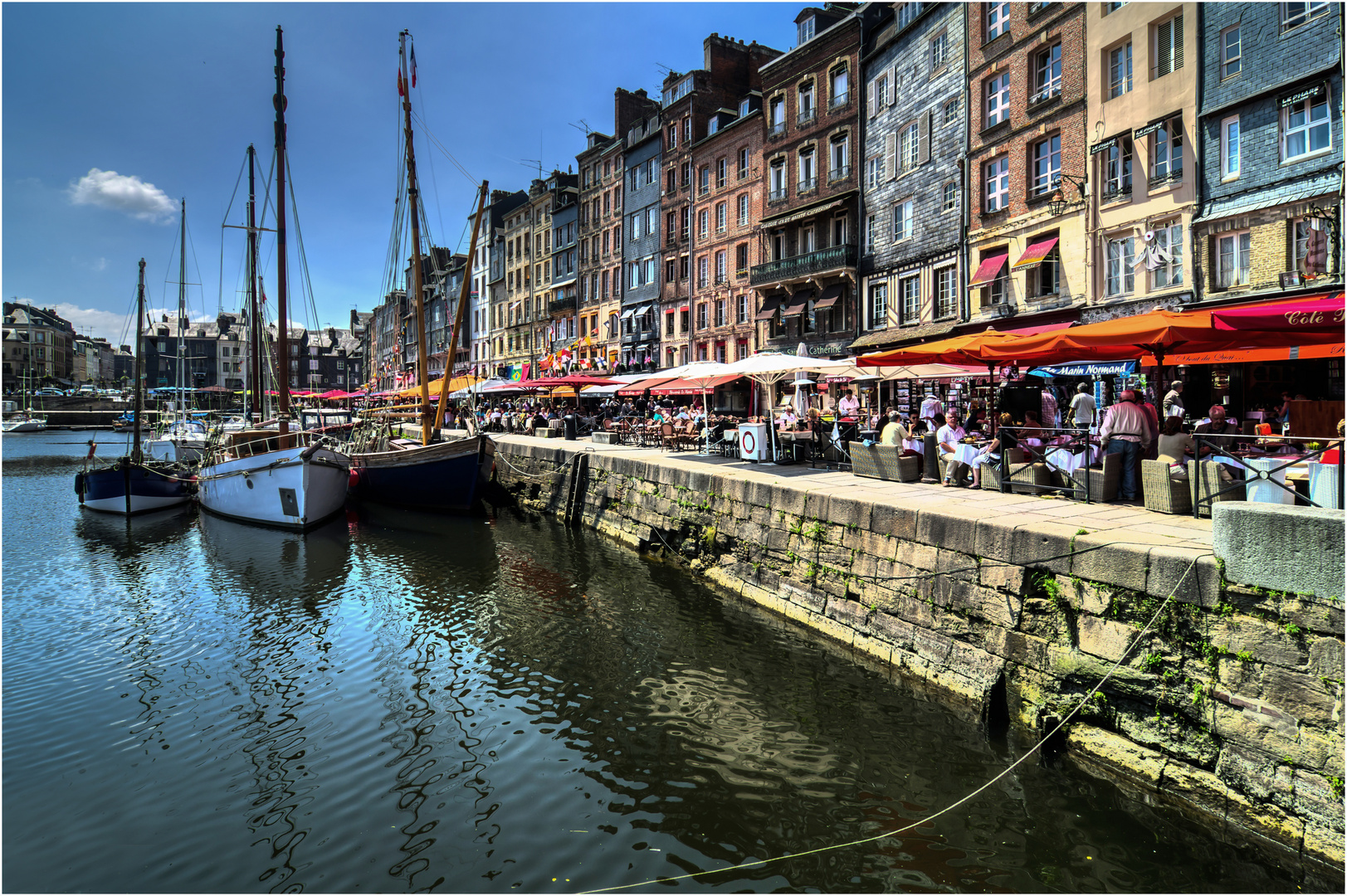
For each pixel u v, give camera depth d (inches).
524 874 213.9
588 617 456.1
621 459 717.9
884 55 1090.7
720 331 1466.5
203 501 955.3
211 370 4507.9
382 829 238.8
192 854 227.3
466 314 2748.5
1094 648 265.0
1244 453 355.6
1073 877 203.9
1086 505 360.5
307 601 509.0
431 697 343.6
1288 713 209.6
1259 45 597.9
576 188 2117.4
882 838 226.2
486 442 898.7
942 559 334.0
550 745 293.4
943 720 301.1
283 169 954.7
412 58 999.0
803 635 409.1
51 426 3550.7
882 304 1111.6
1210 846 213.8
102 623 466.9
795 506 447.8
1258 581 216.7
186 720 324.8
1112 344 350.3
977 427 594.6
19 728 317.1
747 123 1393.9
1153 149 697.6
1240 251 622.2
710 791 256.1
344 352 4795.8
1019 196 855.1
